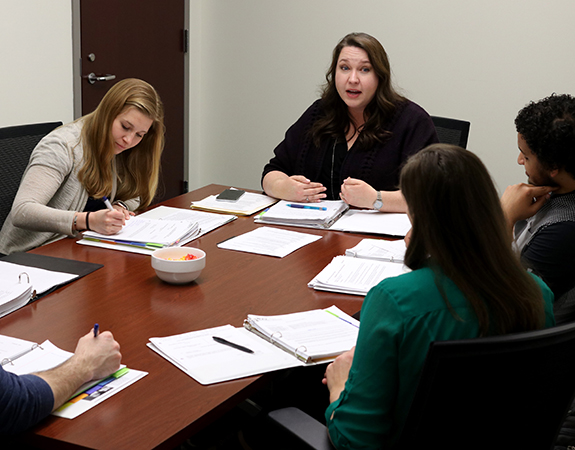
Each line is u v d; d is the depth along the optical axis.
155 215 2.27
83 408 1.10
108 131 2.13
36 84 3.41
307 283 1.71
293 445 1.11
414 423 0.95
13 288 1.51
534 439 1.09
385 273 1.74
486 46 3.75
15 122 3.33
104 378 1.20
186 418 1.09
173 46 4.38
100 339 1.21
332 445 1.07
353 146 2.54
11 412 1.00
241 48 4.48
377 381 1.02
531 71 3.67
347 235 2.12
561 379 1.04
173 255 1.73
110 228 1.97
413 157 1.04
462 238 0.99
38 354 1.25
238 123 4.65
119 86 2.14
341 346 1.33
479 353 0.89
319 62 4.23
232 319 1.47
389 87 2.47
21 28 3.27
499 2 3.66
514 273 1.01
